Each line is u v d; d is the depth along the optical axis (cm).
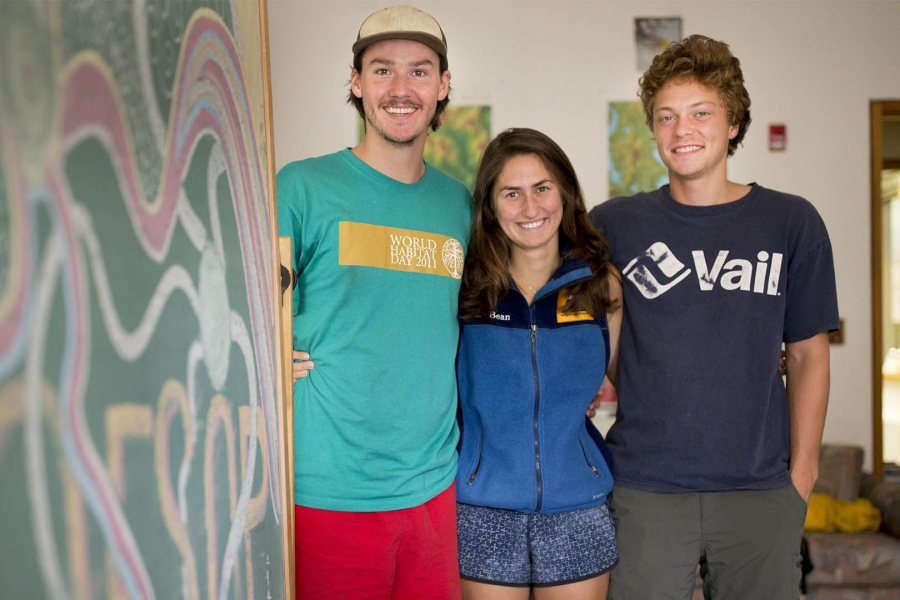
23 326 42
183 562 69
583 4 423
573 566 181
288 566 124
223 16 92
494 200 181
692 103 176
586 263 183
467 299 183
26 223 43
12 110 42
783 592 179
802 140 423
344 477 164
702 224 183
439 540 174
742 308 180
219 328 83
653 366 183
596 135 423
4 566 40
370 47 169
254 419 100
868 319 423
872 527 368
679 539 182
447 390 175
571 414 183
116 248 56
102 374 53
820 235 183
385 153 172
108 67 55
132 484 57
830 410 425
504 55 424
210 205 82
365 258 165
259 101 112
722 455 179
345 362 164
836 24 421
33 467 43
